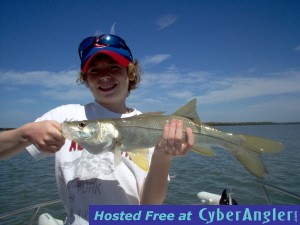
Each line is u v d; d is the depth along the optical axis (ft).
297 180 9.27
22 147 2.08
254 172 2.77
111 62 2.59
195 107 2.85
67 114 2.79
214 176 9.35
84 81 2.93
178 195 6.98
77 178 2.38
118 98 2.73
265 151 2.75
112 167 2.46
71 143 2.53
